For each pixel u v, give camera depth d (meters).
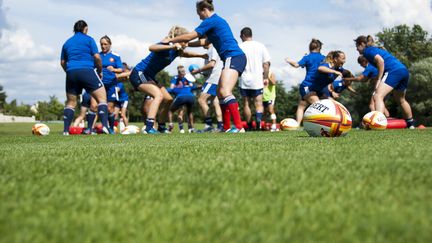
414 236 1.15
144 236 1.19
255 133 8.70
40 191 1.79
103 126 9.74
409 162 2.51
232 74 8.79
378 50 10.02
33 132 10.50
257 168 2.36
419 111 44.44
